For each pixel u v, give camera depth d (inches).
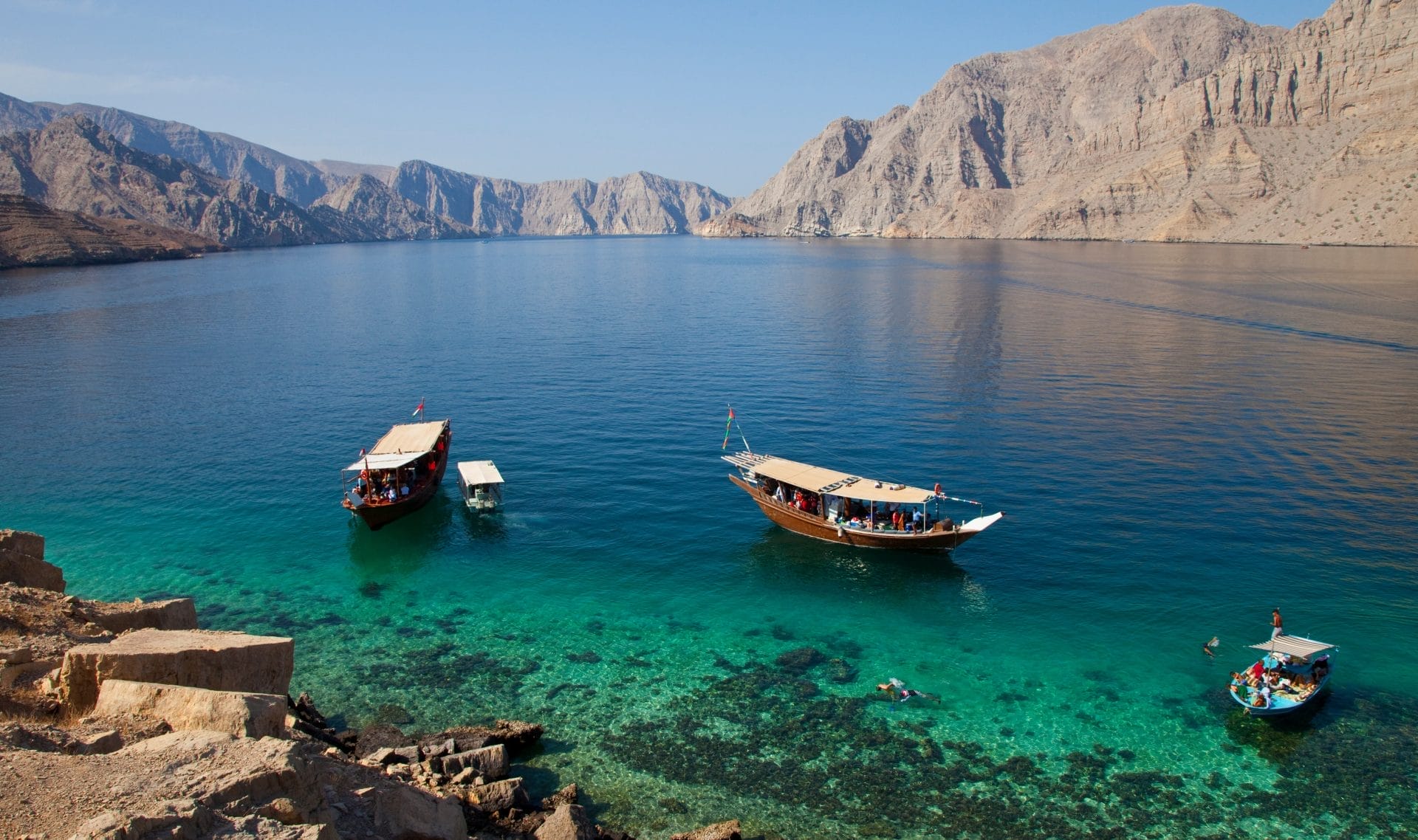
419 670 1302.9
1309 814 986.1
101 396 3053.6
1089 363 3447.3
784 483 1918.1
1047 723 1167.0
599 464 2287.2
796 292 6599.4
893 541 1706.4
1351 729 1140.5
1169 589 1535.4
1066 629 1421.0
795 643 1392.7
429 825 710.5
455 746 1032.2
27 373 3457.2
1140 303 5231.3
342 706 1199.6
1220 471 2113.7
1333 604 1465.3
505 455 2370.8
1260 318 4456.2
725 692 1246.3
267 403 2962.6
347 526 1889.8
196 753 609.6
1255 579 1561.3
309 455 2370.8
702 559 1720.0
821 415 2723.9
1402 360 3341.5
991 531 1803.6
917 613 1489.9
